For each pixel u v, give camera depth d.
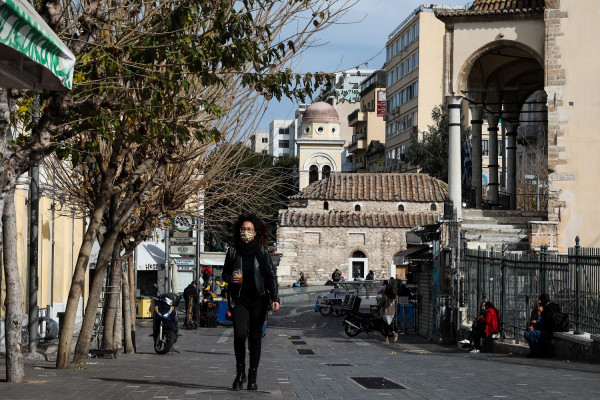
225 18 13.83
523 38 33.75
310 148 99.06
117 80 13.84
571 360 19.28
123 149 16.36
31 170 19.80
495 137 40.38
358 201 73.00
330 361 20.12
